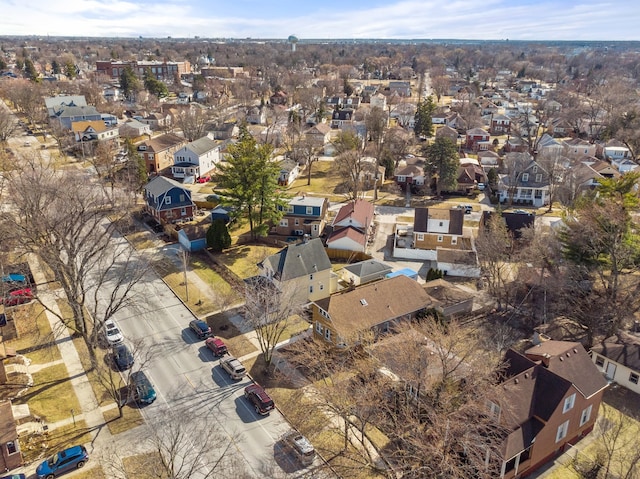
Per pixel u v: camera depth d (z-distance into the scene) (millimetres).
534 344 41094
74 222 40438
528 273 52188
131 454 32250
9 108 153375
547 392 32562
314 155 111250
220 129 126000
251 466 31547
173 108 147875
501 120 140250
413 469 26922
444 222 65312
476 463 27203
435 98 197875
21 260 57969
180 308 50719
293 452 32719
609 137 122000
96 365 36469
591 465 32500
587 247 48562
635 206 52062
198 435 33781
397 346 34750
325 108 160125
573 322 49188
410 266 62094
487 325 48719
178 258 61844
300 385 39375
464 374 33625
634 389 40219
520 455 31500
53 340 44719
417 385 32125
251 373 41062
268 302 40938
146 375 40344
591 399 34438
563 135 136125
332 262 63031
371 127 115625
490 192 90938
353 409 32156
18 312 48875
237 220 69062
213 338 44250
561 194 79812
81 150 107375
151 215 74812
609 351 42156
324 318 43875
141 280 55719
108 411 36312
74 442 33281
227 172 65812
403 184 94625
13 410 35219
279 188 67875
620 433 35000
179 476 30188
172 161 102688
